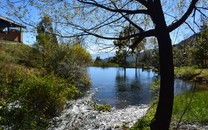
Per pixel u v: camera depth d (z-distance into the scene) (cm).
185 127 988
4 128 781
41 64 2659
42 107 1297
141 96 2444
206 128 975
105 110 1716
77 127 1194
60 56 2570
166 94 593
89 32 593
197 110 1184
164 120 595
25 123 818
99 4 589
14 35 3488
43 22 573
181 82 3512
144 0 592
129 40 654
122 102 2130
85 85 3088
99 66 8719
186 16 606
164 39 593
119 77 4519
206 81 3372
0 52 2400
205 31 684
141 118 1226
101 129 1160
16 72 1858
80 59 2770
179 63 780
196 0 602
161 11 594
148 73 5278
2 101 942
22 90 1147
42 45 2611
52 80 1403
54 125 1195
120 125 1209
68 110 1530
